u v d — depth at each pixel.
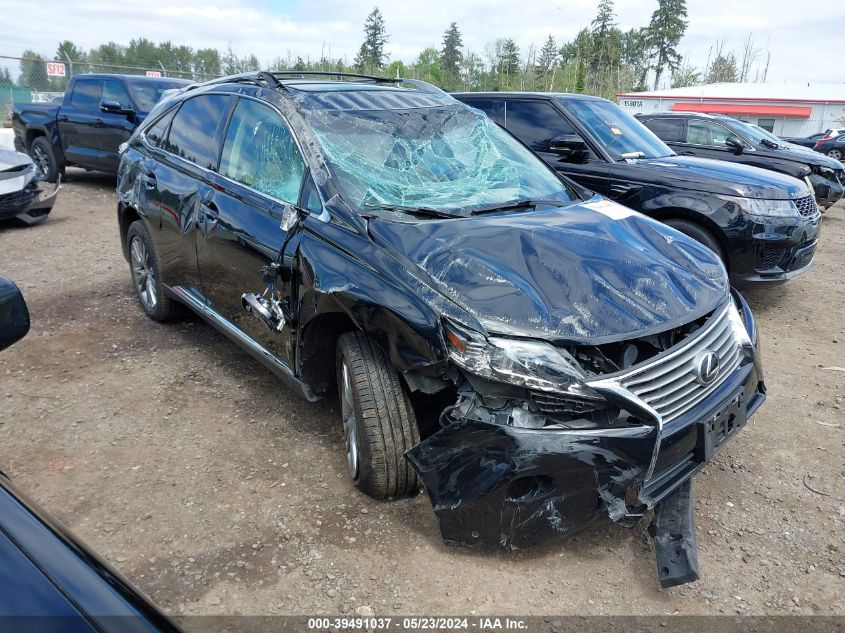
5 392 4.01
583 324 2.46
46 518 1.44
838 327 5.80
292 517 2.92
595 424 2.38
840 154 24.75
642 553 2.79
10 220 8.77
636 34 75.56
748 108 36.03
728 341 2.90
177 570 2.60
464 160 3.76
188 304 4.43
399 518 2.91
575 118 6.65
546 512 2.42
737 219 5.57
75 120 10.51
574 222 3.21
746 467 3.47
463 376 2.49
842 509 3.13
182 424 3.69
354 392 2.83
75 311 5.38
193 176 4.16
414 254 2.75
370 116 3.68
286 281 3.17
